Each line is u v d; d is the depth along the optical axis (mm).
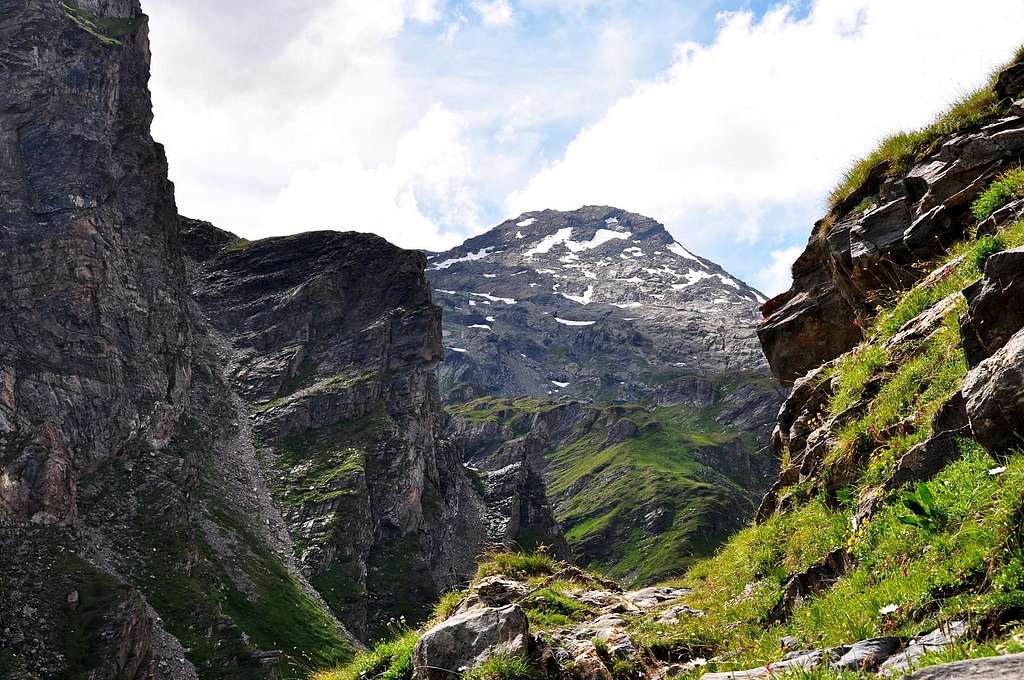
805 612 12320
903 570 10336
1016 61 21422
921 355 15492
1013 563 8375
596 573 24688
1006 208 16578
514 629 14570
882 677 7887
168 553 182500
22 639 128375
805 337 25516
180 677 147625
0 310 193875
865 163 24766
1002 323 11008
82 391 198250
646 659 14836
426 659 14781
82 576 146875
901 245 21031
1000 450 9625
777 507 17812
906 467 12578
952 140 20875
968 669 5676
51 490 160875
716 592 16875
